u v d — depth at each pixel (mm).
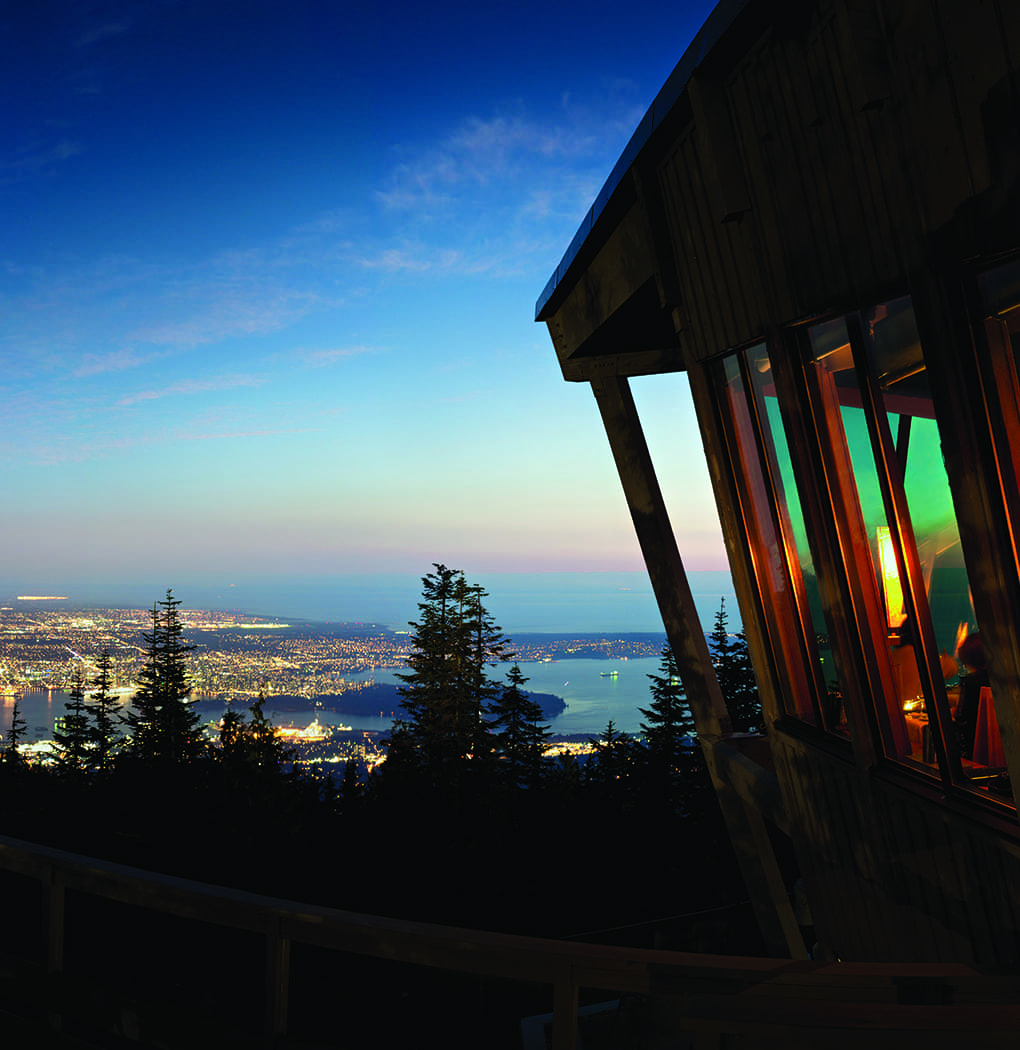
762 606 6570
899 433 4219
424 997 12719
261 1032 3016
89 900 17656
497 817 37125
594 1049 5000
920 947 4805
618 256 7605
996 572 3539
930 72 3355
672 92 5371
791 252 4703
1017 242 3076
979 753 4039
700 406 6703
